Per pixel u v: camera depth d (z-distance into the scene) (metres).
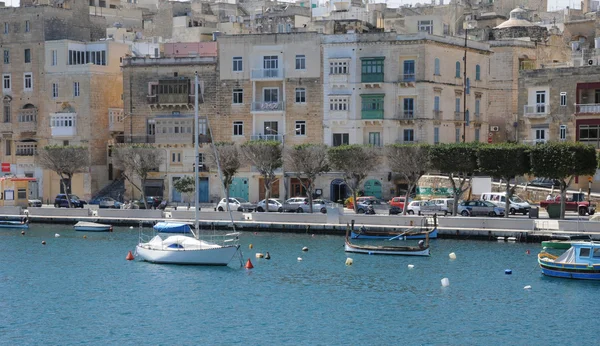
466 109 149.12
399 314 75.31
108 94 158.38
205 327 72.00
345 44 142.75
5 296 82.00
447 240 106.94
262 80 145.62
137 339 69.19
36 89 160.25
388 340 68.62
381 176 140.50
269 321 73.50
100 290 84.00
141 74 152.00
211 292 82.88
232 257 93.88
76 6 165.62
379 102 141.50
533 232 104.56
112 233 117.44
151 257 96.31
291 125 145.38
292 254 99.69
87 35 168.12
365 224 112.06
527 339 68.75
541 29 167.25
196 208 98.88
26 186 141.62
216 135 148.75
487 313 75.31
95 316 75.31
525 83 140.50
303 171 128.25
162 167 151.00
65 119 156.88
